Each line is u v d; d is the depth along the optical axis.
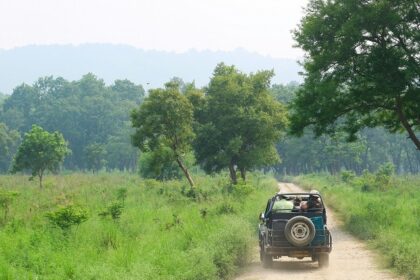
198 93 55.88
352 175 76.44
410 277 13.50
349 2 28.83
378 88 28.91
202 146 56.22
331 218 32.25
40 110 197.88
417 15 28.33
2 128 150.25
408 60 28.25
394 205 31.44
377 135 138.12
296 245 15.48
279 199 17.86
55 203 32.50
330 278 14.11
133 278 11.32
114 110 192.62
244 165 57.31
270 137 57.19
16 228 20.42
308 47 30.55
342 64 30.06
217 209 28.25
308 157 130.62
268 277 14.52
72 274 12.48
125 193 38.88
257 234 21.56
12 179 67.38
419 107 29.62
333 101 31.27
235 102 56.22
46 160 54.47
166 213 27.62
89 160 142.38
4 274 11.77
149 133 46.94
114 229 20.12
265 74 57.06
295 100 32.53
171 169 66.12
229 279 14.42
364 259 17.27
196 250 14.23
